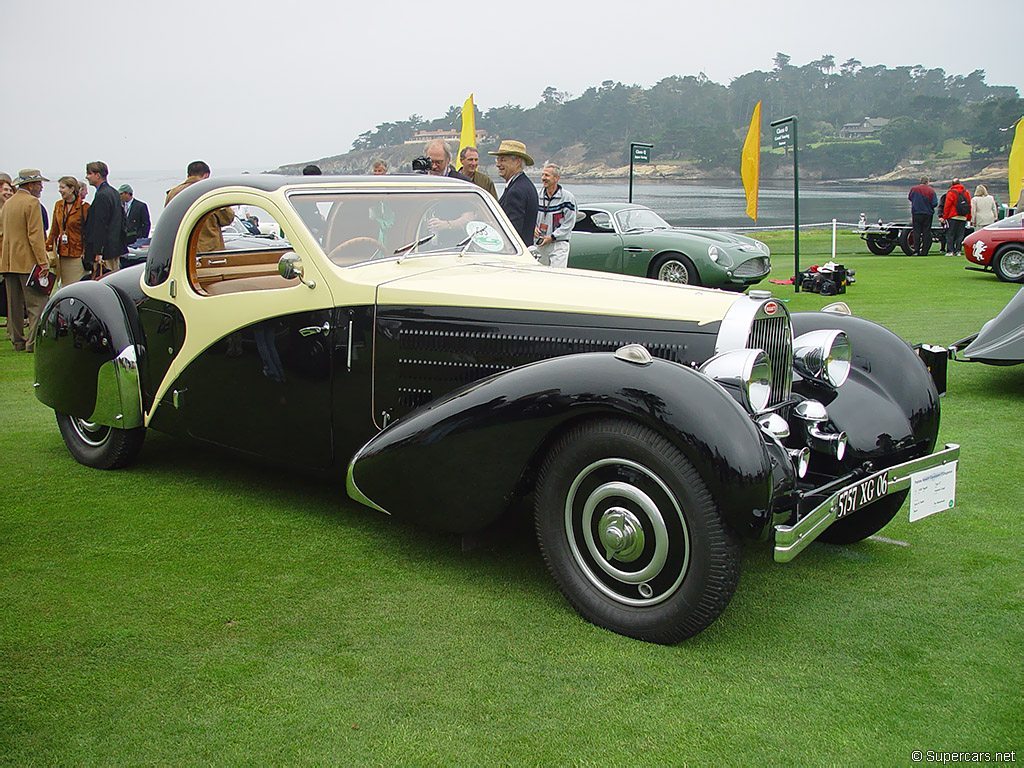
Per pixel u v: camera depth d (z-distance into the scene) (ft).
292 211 12.60
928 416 11.98
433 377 11.87
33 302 27.25
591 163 414.41
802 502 10.18
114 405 14.67
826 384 11.82
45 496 14.16
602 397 9.44
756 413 10.03
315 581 11.18
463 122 37.37
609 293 11.46
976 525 13.35
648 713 8.41
